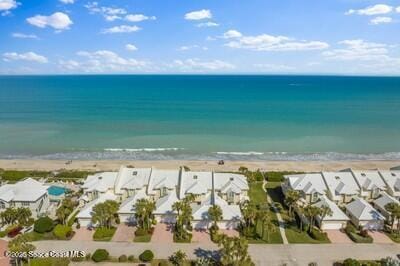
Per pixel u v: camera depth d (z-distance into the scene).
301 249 62.78
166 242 64.88
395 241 66.06
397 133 166.25
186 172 87.25
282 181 101.25
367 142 150.38
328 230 70.19
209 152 134.75
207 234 68.19
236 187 82.19
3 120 194.25
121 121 193.38
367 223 70.31
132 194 83.88
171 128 175.25
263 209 71.88
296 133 165.75
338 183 84.50
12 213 67.56
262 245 63.97
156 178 85.81
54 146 141.38
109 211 67.56
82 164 117.19
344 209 77.56
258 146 143.62
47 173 104.44
